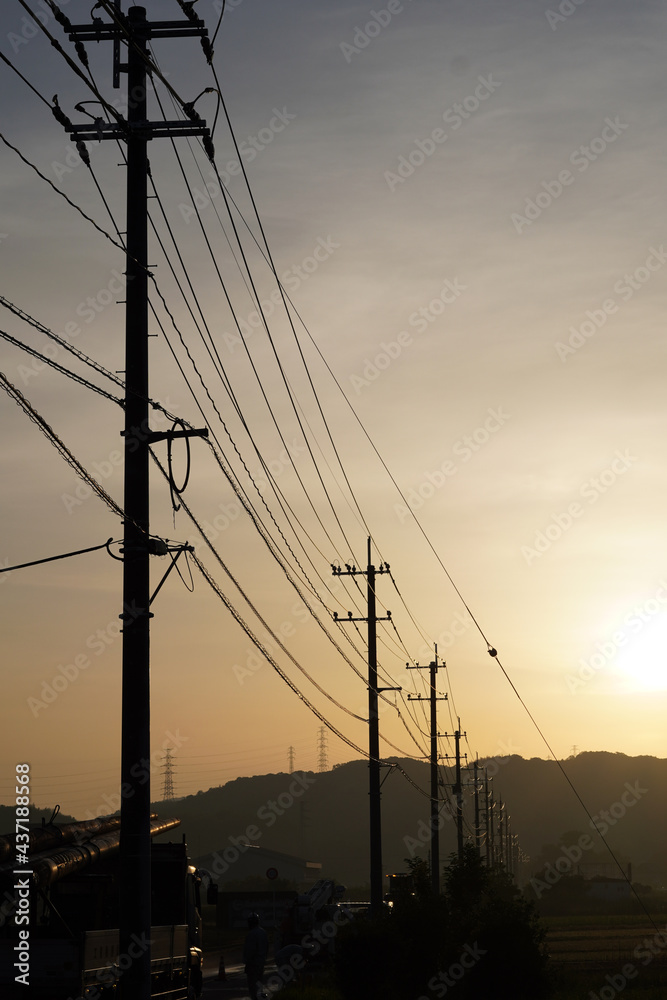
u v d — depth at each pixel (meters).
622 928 95.81
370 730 48.44
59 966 20.97
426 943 31.08
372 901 46.88
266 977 49.97
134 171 21.50
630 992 37.69
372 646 49.47
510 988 31.58
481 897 39.91
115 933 23.25
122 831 19.95
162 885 29.81
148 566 20.58
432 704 70.50
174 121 20.70
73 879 26.92
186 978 27.64
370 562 50.31
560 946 72.19
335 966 31.42
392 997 30.64
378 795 48.12
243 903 89.88
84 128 20.70
